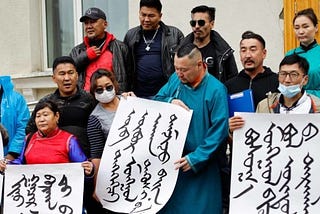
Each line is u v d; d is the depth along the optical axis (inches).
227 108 205.0
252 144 197.2
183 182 206.2
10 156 235.3
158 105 208.4
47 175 208.8
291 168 194.7
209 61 240.4
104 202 206.2
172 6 297.0
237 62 285.3
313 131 194.4
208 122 204.5
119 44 252.8
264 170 195.9
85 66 253.1
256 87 216.7
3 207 209.6
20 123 241.9
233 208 195.6
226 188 214.2
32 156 211.3
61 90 223.3
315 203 192.4
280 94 202.4
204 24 239.3
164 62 249.1
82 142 215.0
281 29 276.7
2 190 215.0
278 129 196.2
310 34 228.8
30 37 332.5
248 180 196.1
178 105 206.4
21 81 328.8
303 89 202.1
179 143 204.2
